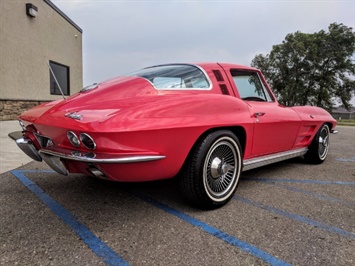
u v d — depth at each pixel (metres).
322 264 1.53
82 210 2.24
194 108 2.06
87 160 1.69
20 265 1.52
